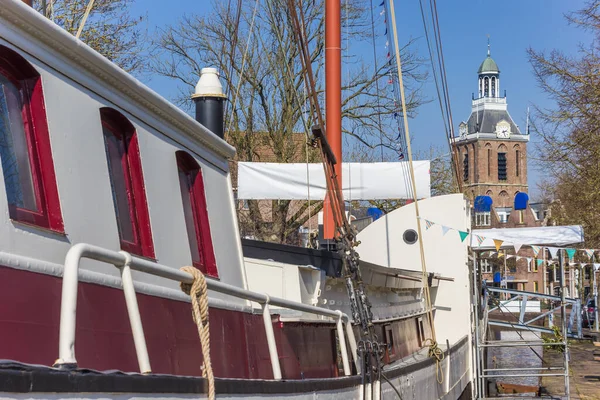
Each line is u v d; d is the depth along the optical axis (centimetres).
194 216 680
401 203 3625
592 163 2419
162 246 586
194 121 657
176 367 550
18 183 426
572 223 3338
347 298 1102
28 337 390
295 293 945
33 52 445
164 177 609
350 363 979
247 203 3120
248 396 576
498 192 16312
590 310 4944
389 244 1823
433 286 1770
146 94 568
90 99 502
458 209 1812
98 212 488
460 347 1689
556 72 2305
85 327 437
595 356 3141
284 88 2938
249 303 763
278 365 653
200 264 672
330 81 1309
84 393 358
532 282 10094
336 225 910
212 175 722
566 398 1923
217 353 629
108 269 485
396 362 1284
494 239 1839
